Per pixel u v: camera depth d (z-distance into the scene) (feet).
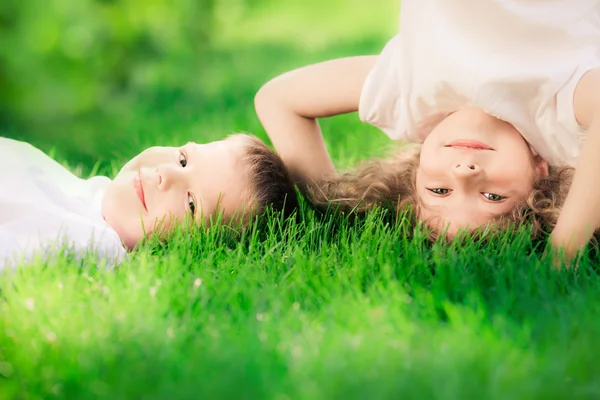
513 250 7.05
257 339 5.34
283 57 24.84
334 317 5.77
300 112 9.04
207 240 7.50
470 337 5.24
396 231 7.64
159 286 6.31
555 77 7.04
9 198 7.66
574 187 6.96
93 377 5.06
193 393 4.75
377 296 6.23
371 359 5.04
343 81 8.71
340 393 4.71
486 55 7.19
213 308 6.05
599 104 6.84
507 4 7.22
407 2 7.70
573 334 5.41
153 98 20.66
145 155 8.41
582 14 7.31
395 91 8.14
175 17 24.25
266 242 7.64
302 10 33.19
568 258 6.90
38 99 21.91
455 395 4.63
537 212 7.50
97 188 8.74
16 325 5.64
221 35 26.58
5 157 8.15
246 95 18.26
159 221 8.02
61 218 7.55
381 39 27.73
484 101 7.22
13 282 6.37
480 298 5.96
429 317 5.84
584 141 7.02
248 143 8.45
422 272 6.68
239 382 4.85
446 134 7.51
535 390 4.68
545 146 7.51
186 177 8.09
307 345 5.30
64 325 5.64
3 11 22.08
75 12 22.63
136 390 4.84
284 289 6.35
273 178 8.36
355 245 7.45
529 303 5.84
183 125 14.07
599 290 6.17
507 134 7.41
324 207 8.68
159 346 5.33
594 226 6.93
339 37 29.27
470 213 7.43
